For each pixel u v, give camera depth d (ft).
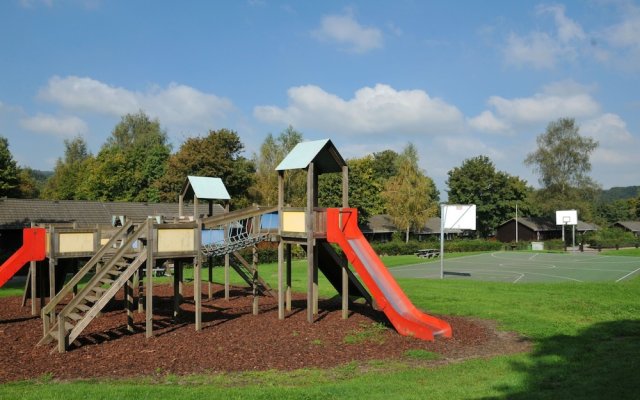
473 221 131.95
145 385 34.71
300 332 53.47
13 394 31.78
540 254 209.36
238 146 214.07
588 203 284.61
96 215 159.33
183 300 77.41
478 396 31.24
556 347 46.16
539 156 284.61
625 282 101.09
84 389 32.83
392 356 43.98
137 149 269.64
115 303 73.10
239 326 56.95
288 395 31.53
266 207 63.77
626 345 46.62
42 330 55.26
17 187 199.11
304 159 60.39
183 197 91.40
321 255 66.85
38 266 70.90
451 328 53.83
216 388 33.73
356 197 268.82
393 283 58.44
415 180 249.55
